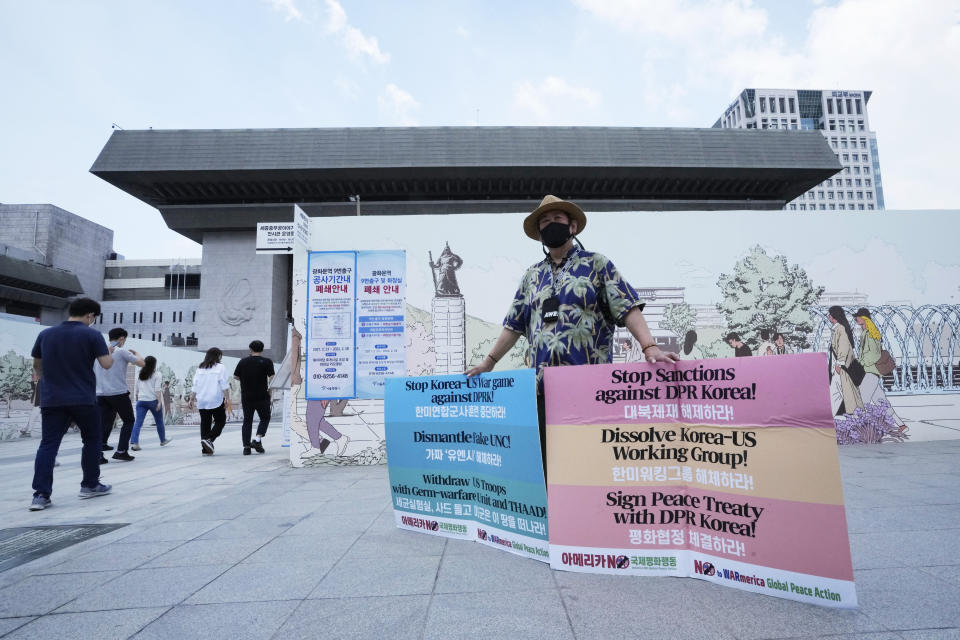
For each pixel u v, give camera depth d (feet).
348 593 6.39
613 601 6.00
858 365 20.16
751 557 6.36
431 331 19.52
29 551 8.69
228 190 133.59
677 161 129.90
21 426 35.35
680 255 20.34
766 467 6.44
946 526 8.66
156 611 5.98
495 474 8.45
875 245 20.79
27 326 35.99
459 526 9.00
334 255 19.66
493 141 129.18
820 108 434.71
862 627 5.14
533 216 8.51
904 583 6.29
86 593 6.61
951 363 20.39
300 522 10.28
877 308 20.52
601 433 7.51
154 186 129.80
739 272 20.38
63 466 20.49
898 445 19.15
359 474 16.65
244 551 8.33
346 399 19.12
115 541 9.16
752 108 425.69
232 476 16.93
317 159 124.88
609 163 128.26
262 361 24.79
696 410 7.11
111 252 244.83
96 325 235.81
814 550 5.91
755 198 143.74
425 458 9.47
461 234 19.95
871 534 8.32
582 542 7.23
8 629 5.57
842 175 431.43
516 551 8.02
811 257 20.59
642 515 7.14
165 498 13.33
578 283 8.01
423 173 128.16
